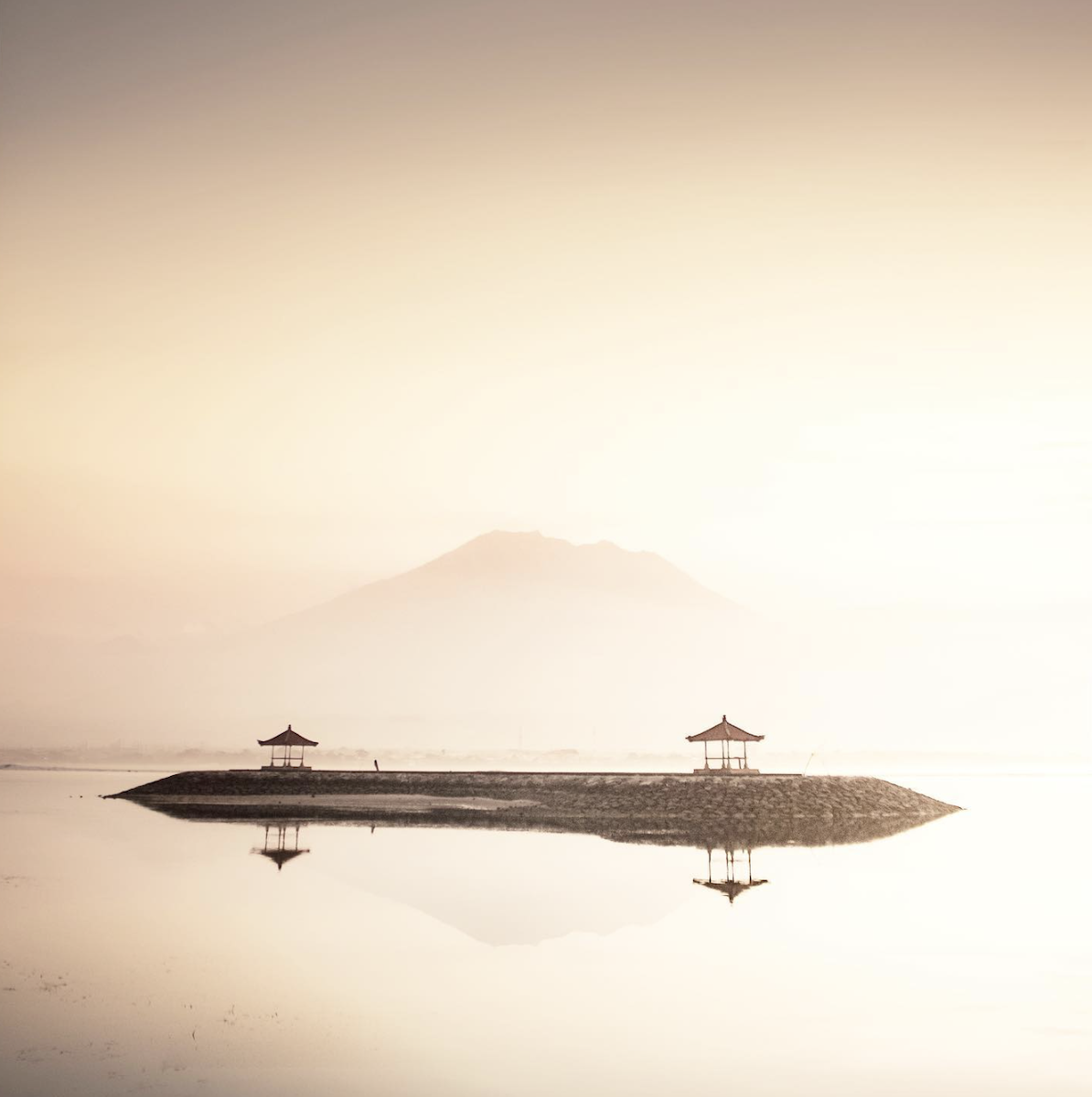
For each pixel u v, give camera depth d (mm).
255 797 109312
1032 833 83625
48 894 48281
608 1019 28453
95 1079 23672
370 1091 23047
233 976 33125
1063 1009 29562
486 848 67562
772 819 86438
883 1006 29875
